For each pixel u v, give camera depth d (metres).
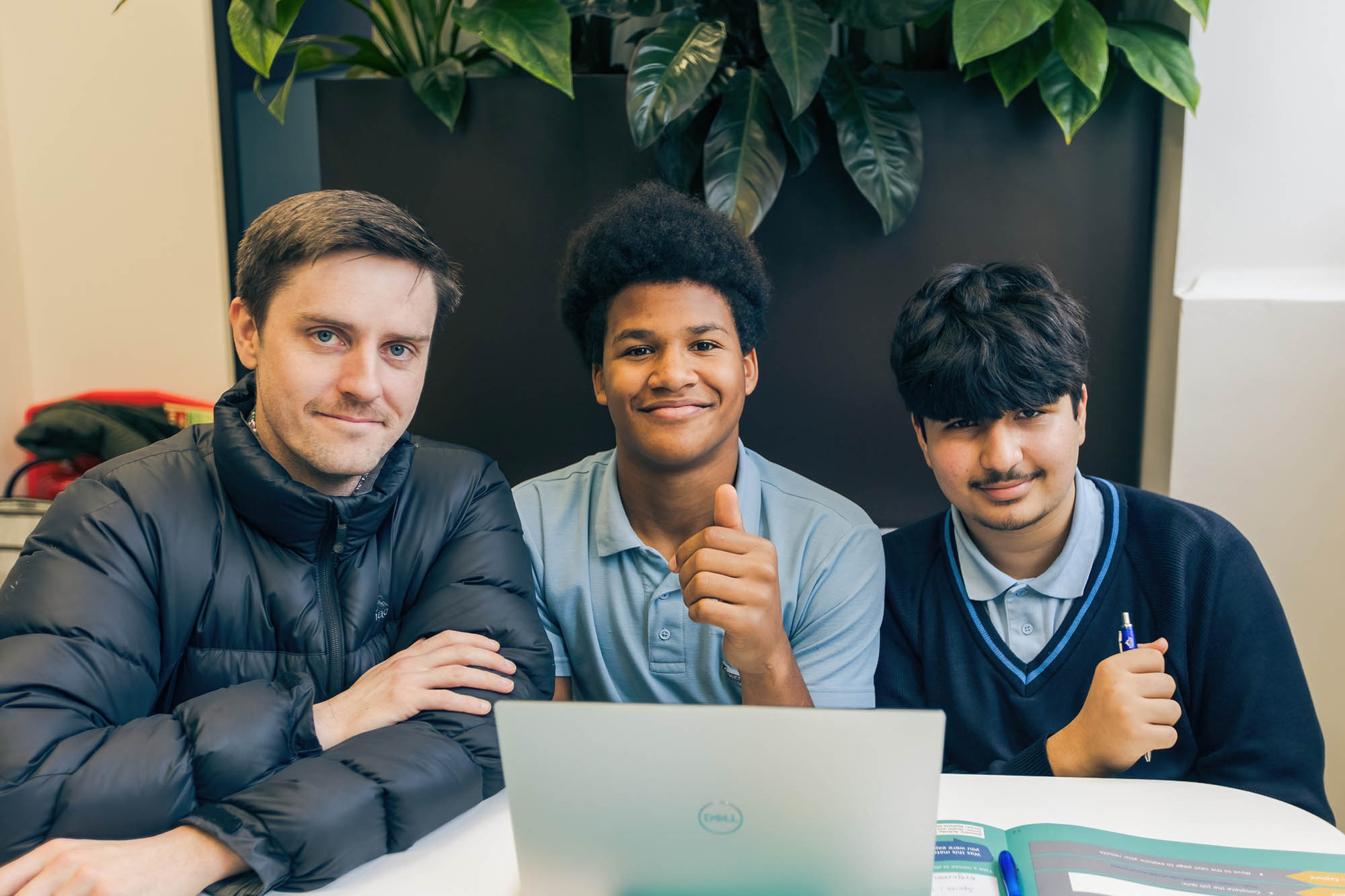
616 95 1.86
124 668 1.02
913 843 0.72
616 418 1.29
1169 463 1.79
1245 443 1.75
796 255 1.89
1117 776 1.21
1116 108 1.80
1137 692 1.08
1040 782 1.02
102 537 1.07
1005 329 1.18
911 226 1.86
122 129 2.23
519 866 0.77
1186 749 1.25
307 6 2.24
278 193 2.27
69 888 0.80
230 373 2.29
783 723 0.70
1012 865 0.86
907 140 1.77
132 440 2.15
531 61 1.70
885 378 1.91
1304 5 1.68
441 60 1.99
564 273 1.38
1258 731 1.20
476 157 1.90
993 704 1.30
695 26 1.76
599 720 0.71
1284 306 1.70
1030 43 1.71
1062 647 1.28
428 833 0.95
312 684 1.03
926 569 1.37
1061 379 1.18
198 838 0.86
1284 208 1.74
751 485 1.35
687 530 1.33
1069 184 1.83
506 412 1.97
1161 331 1.85
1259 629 1.23
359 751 0.95
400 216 1.10
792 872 0.74
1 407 2.24
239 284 1.12
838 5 1.79
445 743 0.99
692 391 1.24
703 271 1.23
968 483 1.24
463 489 1.26
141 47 2.21
